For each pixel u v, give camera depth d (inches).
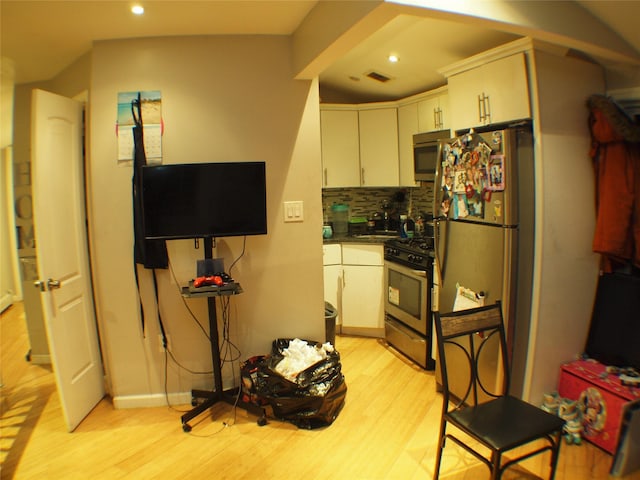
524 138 87.0
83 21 87.0
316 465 84.4
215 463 85.6
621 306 93.4
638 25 84.1
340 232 168.4
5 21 85.1
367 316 148.9
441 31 102.7
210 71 100.1
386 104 151.5
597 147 92.8
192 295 89.7
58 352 95.0
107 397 113.3
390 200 171.2
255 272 106.8
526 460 84.2
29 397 116.0
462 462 84.5
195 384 109.0
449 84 104.7
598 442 87.6
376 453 87.7
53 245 94.2
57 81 123.1
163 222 91.6
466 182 95.8
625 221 89.2
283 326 110.0
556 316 93.8
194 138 101.0
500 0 72.1
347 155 157.9
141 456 88.4
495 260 90.0
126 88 98.9
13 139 131.7
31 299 137.6
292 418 97.3
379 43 113.5
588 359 98.0
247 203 93.7
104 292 103.4
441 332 75.2
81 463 86.7
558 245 91.6
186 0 79.5
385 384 116.6
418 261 124.3
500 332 81.5
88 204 105.8
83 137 106.4
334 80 154.7
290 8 84.9
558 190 90.1
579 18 82.8
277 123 103.0
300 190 105.8
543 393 95.9
